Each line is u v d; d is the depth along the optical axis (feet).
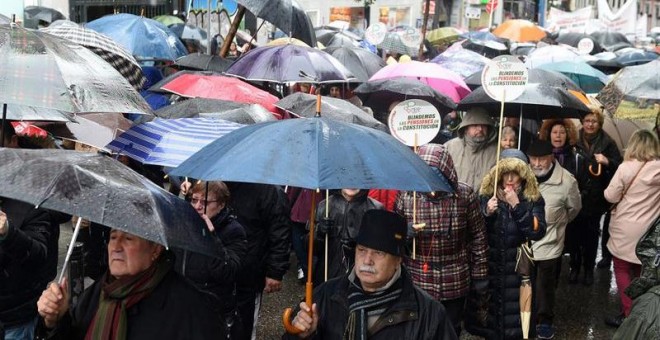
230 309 15.56
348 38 54.80
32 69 11.28
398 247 11.29
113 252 10.23
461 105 25.88
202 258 14.62
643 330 15.23
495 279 19.36
